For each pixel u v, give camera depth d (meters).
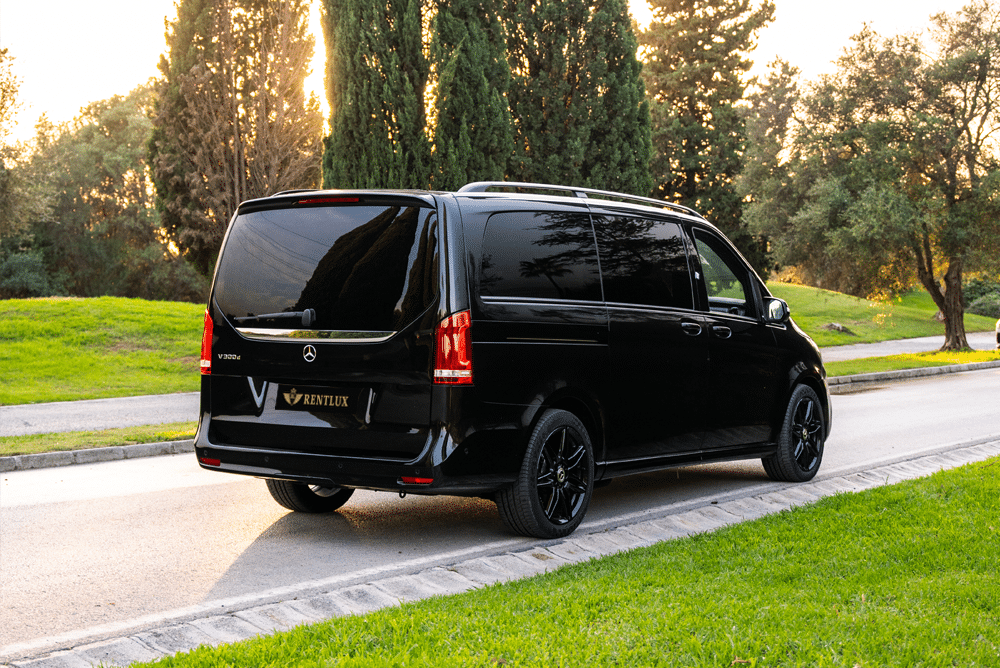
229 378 5.81
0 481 8.37
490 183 5.84
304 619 4.16
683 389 6.62
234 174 30.22
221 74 29.81
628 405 6.22
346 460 5.33
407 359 5.22
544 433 5.60
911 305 60.09
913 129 28.61
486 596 4.25
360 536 5.96
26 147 36.84
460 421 5.19
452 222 5.33
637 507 6.81
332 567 5.20
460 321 5.21
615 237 6.35
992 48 28.16
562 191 6.27
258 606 4.41
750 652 3.42
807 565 4.72
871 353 31.69
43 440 10.26
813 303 48.12
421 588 4.61
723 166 41.09
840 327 40.75
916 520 5.75
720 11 42.69
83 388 18.48
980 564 4.72
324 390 5.47
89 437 10.53
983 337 42.75
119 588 4.82
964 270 29.64
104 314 24.23
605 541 5.63
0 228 36.78
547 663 3.30
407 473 5.15
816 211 29.28
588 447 5.94
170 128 30.30
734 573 4.56
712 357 6.87
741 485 7.66
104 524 6.37
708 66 41.62
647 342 6.34
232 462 5.73
